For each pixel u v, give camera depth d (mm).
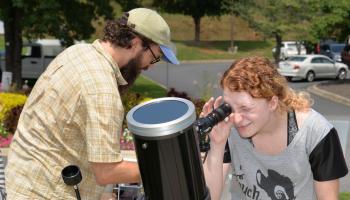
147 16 2523
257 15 27188
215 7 51312
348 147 8312
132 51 2545
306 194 2551
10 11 18094
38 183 2572
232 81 2260
